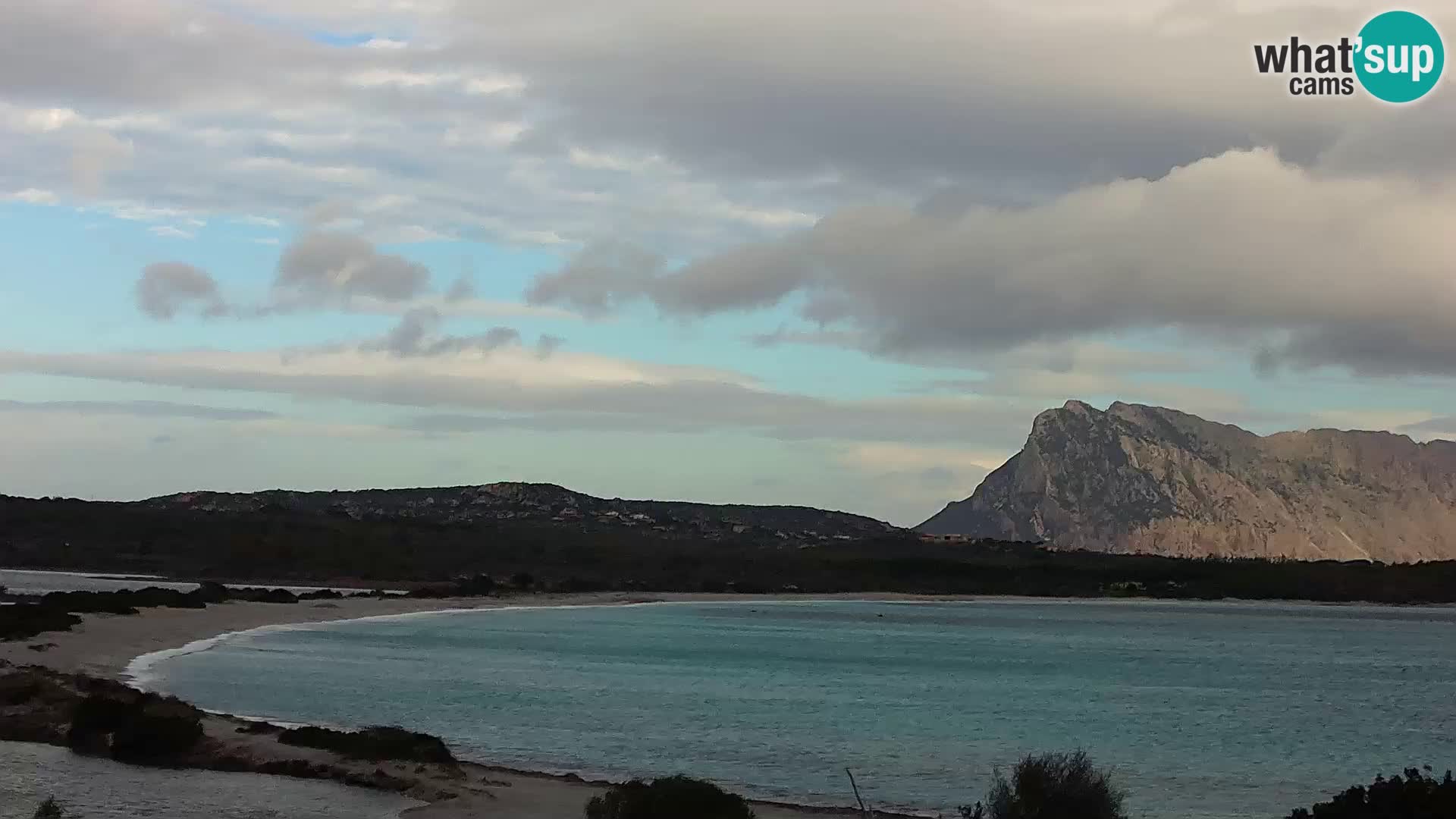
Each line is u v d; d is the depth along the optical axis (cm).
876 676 7600
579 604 15050
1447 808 2092
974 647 10588
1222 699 6931
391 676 5931
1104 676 8250
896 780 3647
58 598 8131
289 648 7219
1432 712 6456
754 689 6406
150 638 6856
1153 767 4219
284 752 3130
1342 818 2167
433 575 16675
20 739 3142
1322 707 6656
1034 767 2386
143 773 2845
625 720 4841
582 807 2691
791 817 2881
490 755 3769
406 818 2500
